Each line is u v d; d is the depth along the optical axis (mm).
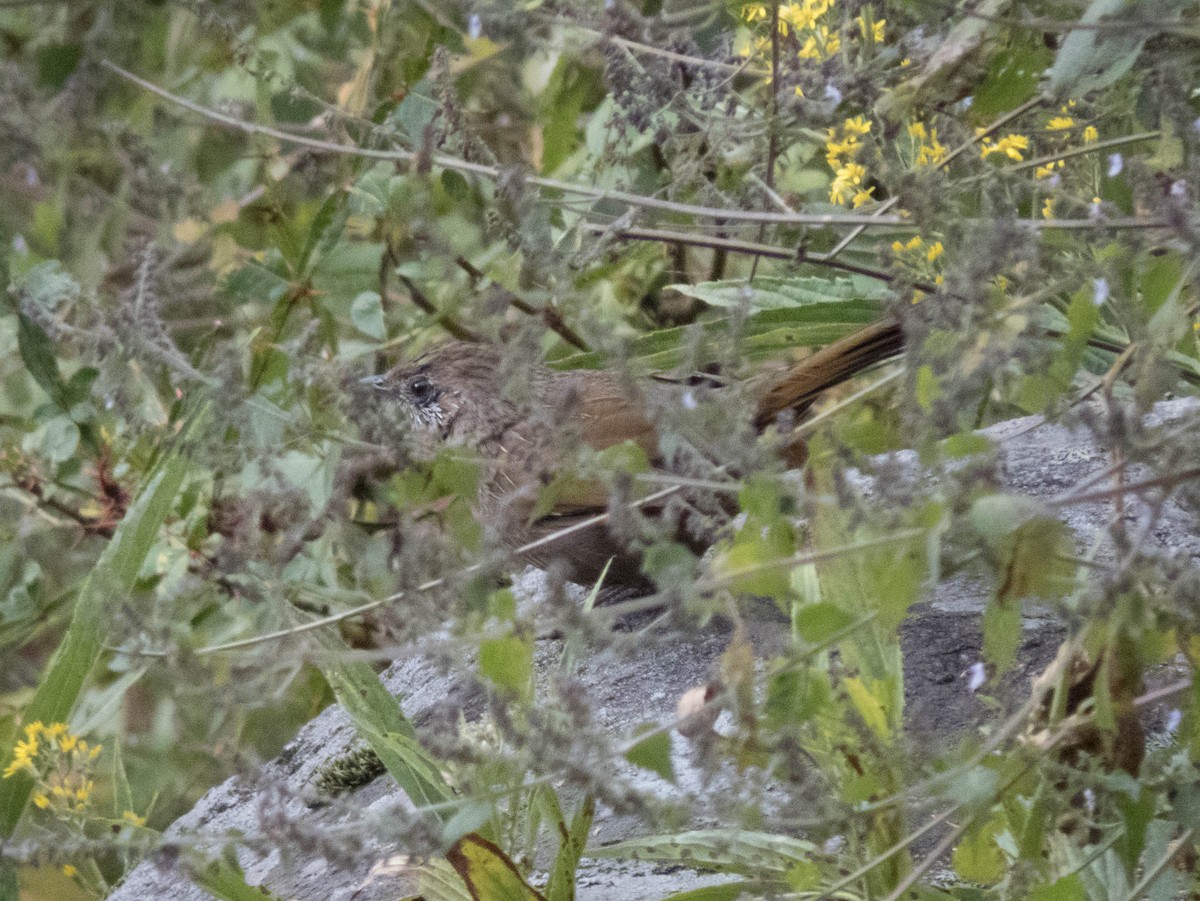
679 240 5750
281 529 5664
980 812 3547
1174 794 3846
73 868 6035
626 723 6207
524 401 4230
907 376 3549
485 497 8227
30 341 8305
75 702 6504
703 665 6605
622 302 9258
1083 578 4016
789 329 7316
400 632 4156
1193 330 5883
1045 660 5578
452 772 4652
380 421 4574
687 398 3752
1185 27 3973
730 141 6219
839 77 5918
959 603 6363
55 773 6383
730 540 3967
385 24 9383
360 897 5434
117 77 7660
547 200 5863
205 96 9188
